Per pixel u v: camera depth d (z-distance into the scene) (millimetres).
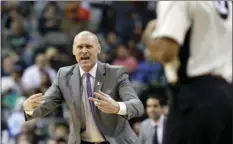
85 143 11977
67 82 11805
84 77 11703
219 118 8164
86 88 11633
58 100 11969
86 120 11727
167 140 8398
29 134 24016
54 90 11922
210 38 8305
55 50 31516
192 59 8273
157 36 7906
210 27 8305
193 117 8219
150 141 18078
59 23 36344
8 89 28438
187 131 8242
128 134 11836
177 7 8086
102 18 37969
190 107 8258
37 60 29812
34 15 38031
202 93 8234
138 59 33656
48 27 36062
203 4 8250
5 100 27578
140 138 18375
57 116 25391
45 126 24828
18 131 25031
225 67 8430
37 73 29500
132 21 37688
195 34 8258
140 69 31484
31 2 38781
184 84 8352
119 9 38625
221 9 8500
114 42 34938
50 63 30375
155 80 30312
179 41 7895
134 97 11422
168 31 7879
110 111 10539
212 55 8305
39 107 11555
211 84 8242
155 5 38844
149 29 8250
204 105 8180
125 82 11727
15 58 32438
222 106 8172
